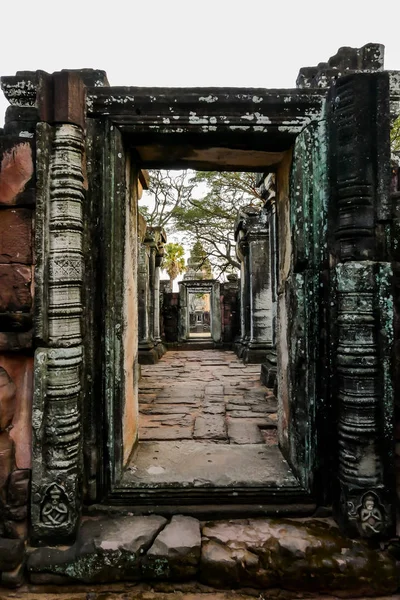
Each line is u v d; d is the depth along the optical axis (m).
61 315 2.22
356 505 2.21
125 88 2.45
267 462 2.81
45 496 2.18
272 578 2.07
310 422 2.44
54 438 2.19
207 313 20.47
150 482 2.45
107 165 2.46
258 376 7.11
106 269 2.44
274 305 6.54
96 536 2.19
